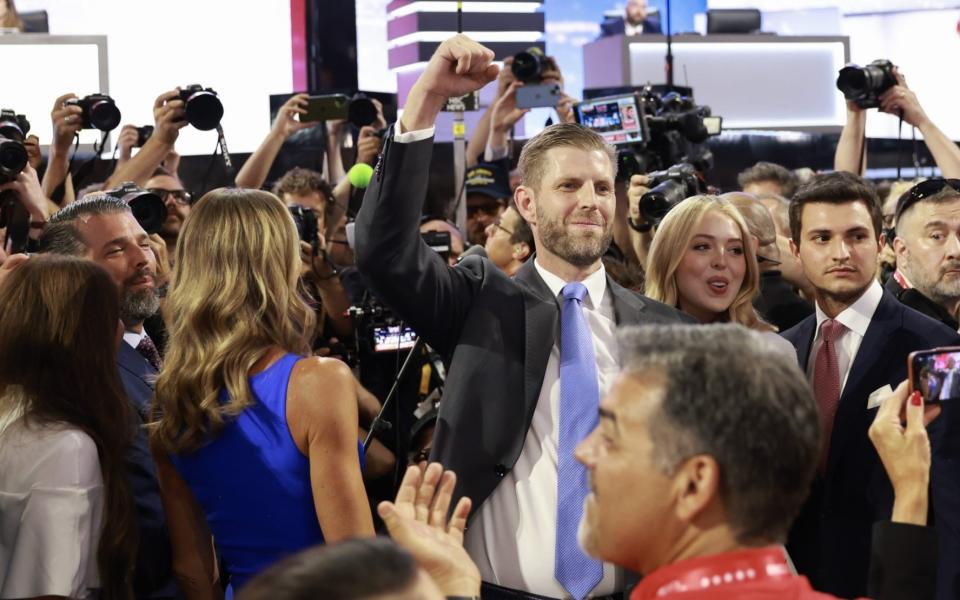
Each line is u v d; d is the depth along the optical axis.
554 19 11.80
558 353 2.95
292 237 2.85
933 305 3.92
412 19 9.52
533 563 2.79
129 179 4.84
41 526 2.67
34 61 6.33
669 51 7.24
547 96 6.09
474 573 1.97
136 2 7.27
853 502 3.09
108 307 2.89
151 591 3.03
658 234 3.64
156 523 3.04
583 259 2.96
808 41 8.60
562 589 2.76
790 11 11.62
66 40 6.36
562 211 2.95
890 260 5.00
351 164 6.69
